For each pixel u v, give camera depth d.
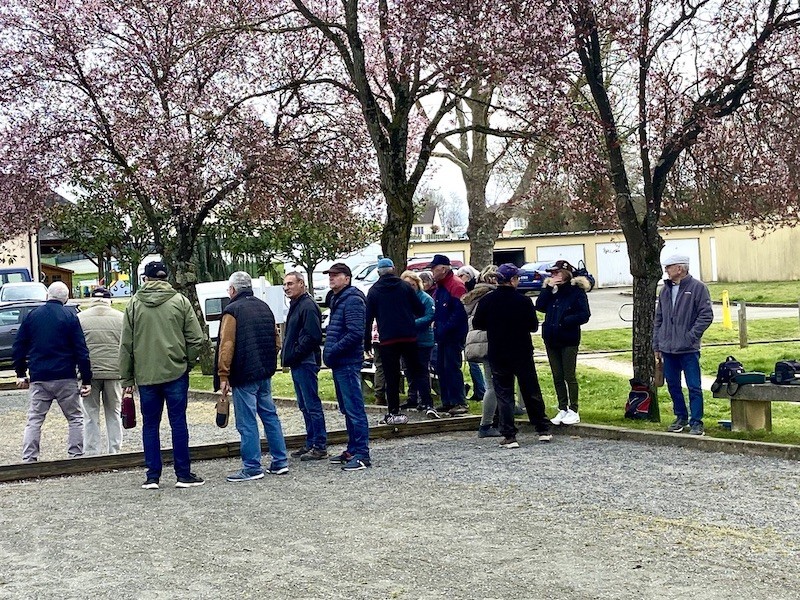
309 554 6.91
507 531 7.39
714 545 6.84
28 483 10.41
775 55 12.98
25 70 21.53
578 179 16.33
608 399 15.66
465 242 54.62
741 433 11.15
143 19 21.44
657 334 11.39
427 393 13.50
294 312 11.08
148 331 9.76
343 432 12.23
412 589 6.02
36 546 7.50
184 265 21.83
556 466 9.96
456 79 15.46
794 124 13.40
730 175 14.47
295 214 22.95
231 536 7.55
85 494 9.55
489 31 14.90
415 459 10.78
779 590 5.83
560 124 15.40
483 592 5.92
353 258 42.25
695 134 12.95
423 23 15.12
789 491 8.47
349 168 21.98
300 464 10.89
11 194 22.00
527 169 21.56
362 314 10.46
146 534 7.73
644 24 13.19
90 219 33.41
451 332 13.39
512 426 11.32
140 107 20.89
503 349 11.34
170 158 20.23
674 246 55.97
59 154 21.97
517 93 15.95
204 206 21.42
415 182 16.23
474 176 24.66
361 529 7.61
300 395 11.16
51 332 11.46
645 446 11.04
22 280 37.94
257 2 20.98
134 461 11.12
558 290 12.31
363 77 15.85
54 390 11.52
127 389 9.91
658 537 7.09
